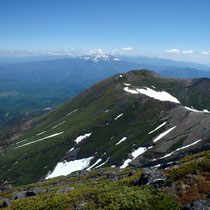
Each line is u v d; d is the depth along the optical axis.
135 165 82.75
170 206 16.73
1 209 24.34
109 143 130.88
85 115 194.75
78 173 54.28
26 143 192.75
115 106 185.25
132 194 19.56
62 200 23.23
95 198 21.64
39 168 139.88
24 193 32.50
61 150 150.50
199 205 16.05
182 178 20.61
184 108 123.69
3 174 146.75
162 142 91.56
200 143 67.62
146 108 156.75
